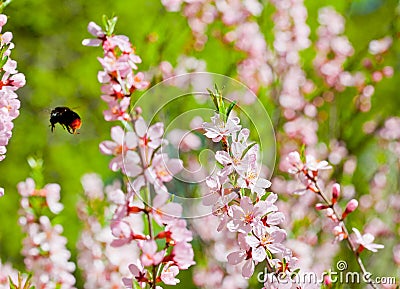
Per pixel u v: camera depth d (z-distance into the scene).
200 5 6.71
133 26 8.50
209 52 6.95
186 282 5.47
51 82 9.78
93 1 9.50
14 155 9.55
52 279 4.05
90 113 9.53
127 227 2.28
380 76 6.98
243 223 2.46
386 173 6.46
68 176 9.07
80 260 4.67
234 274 5.03
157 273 2.40
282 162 5.64
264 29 6.68
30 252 4.05
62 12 9.80
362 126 6.91
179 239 2.29
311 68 7.31
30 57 10.16
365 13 8.86
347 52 7.23
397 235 5.87
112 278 4.41
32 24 9.91
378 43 7.07
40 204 4.11
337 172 6.20
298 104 6.43
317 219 5.52
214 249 5.25
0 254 7.18
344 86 6.94
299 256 4.91
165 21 6.87
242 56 6.50
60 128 9.66
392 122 6.84
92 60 9.71
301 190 3.37
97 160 9.18
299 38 6.70
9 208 8.43
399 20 7.19
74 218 6.89
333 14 7.32
